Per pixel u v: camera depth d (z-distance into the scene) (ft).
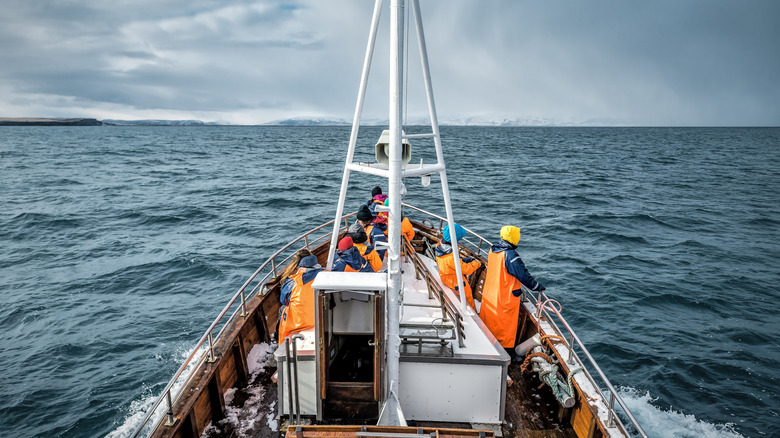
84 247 68.39
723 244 68.90
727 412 30.27
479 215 85.46
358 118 15.61
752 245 68.64
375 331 13.56
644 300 47.03
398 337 13.79
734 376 34.12
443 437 11.73
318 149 306.35
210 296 49.44
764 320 43.24
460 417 16.21
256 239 71.26
